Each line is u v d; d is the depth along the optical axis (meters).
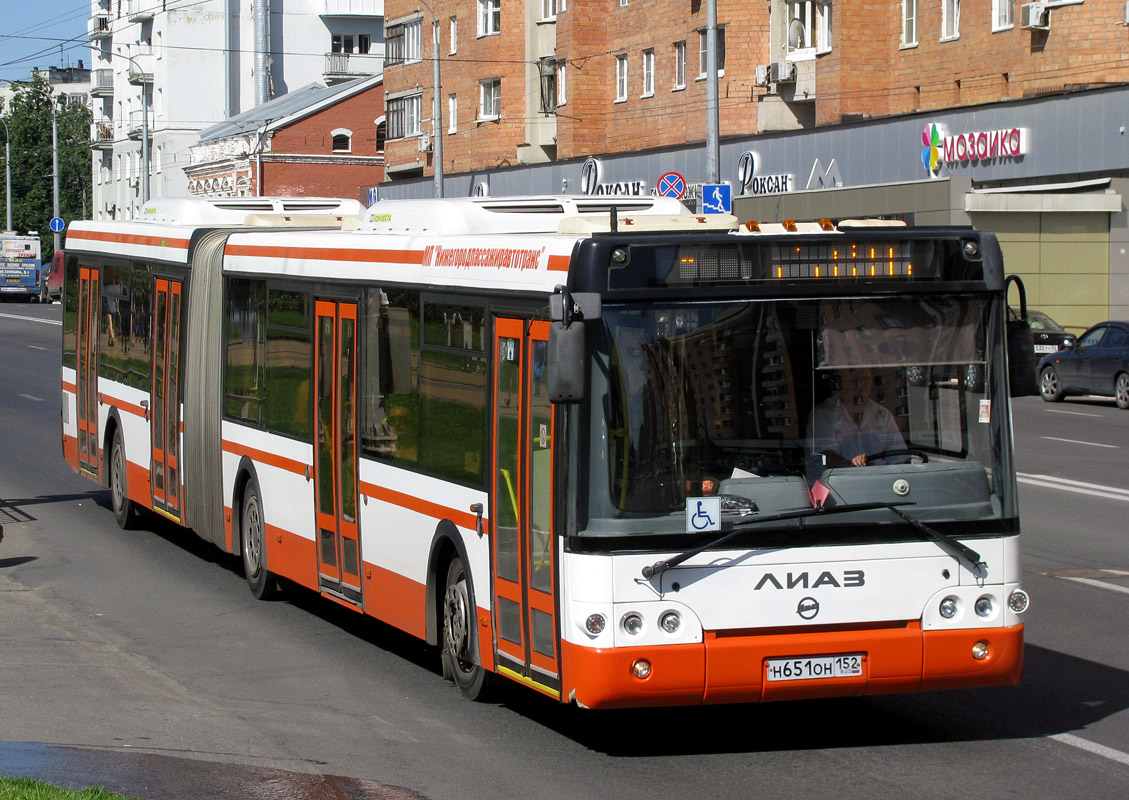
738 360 11.01
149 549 22.36
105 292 25.09
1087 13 49.16
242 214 23.19
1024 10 50.94
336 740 11.98
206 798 10.01
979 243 11.42
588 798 10.41
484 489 12.62
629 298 10.85
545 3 81.00
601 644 10.70
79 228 26.94
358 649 15.68
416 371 14.06
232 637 16.28
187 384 20.77
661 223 12.71
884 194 53.31
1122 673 14.06
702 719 12.67
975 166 52.00
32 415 43.25
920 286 11.29
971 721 12.45
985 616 11.27
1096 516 23.92
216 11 127.31
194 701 13.30
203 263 20.38
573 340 10.37
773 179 60.75
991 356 11.45
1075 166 48.56
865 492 11.10
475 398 12.84
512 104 84.69
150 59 131.50
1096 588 18.22
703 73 65.69
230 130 113.75
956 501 11.27
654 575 10.73
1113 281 51.31
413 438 14.11
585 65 75.69
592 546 10.72
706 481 10.88
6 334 79.75
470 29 87.50
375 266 15.11
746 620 10.84
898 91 58.03
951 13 55.47
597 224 12.52
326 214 22.58
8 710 12.72
